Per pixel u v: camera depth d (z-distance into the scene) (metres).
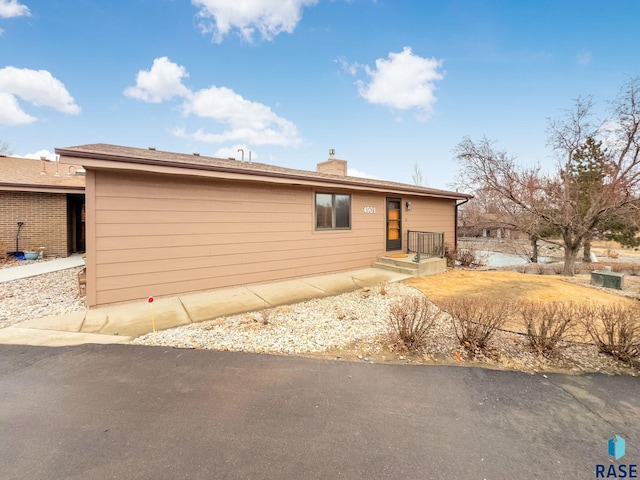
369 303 5.48
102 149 5.36
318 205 7.98
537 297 5.98
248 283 6.77
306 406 2.42
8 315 4.62
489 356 3.42
